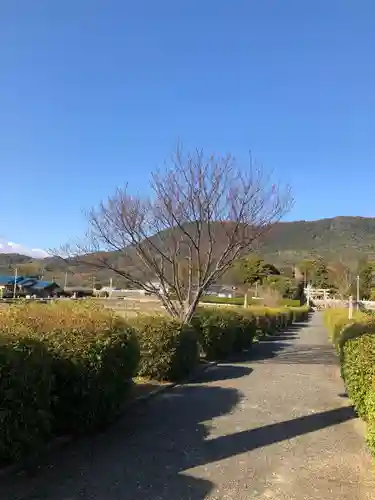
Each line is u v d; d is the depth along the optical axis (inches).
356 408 283.1
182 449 229.1
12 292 2440.9
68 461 204.4
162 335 405.7
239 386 414.9
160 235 549.3
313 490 181.9
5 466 184.5
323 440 250.5
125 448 227.0
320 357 665.6
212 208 546.6
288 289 2603.3
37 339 199.0
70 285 2869.1
